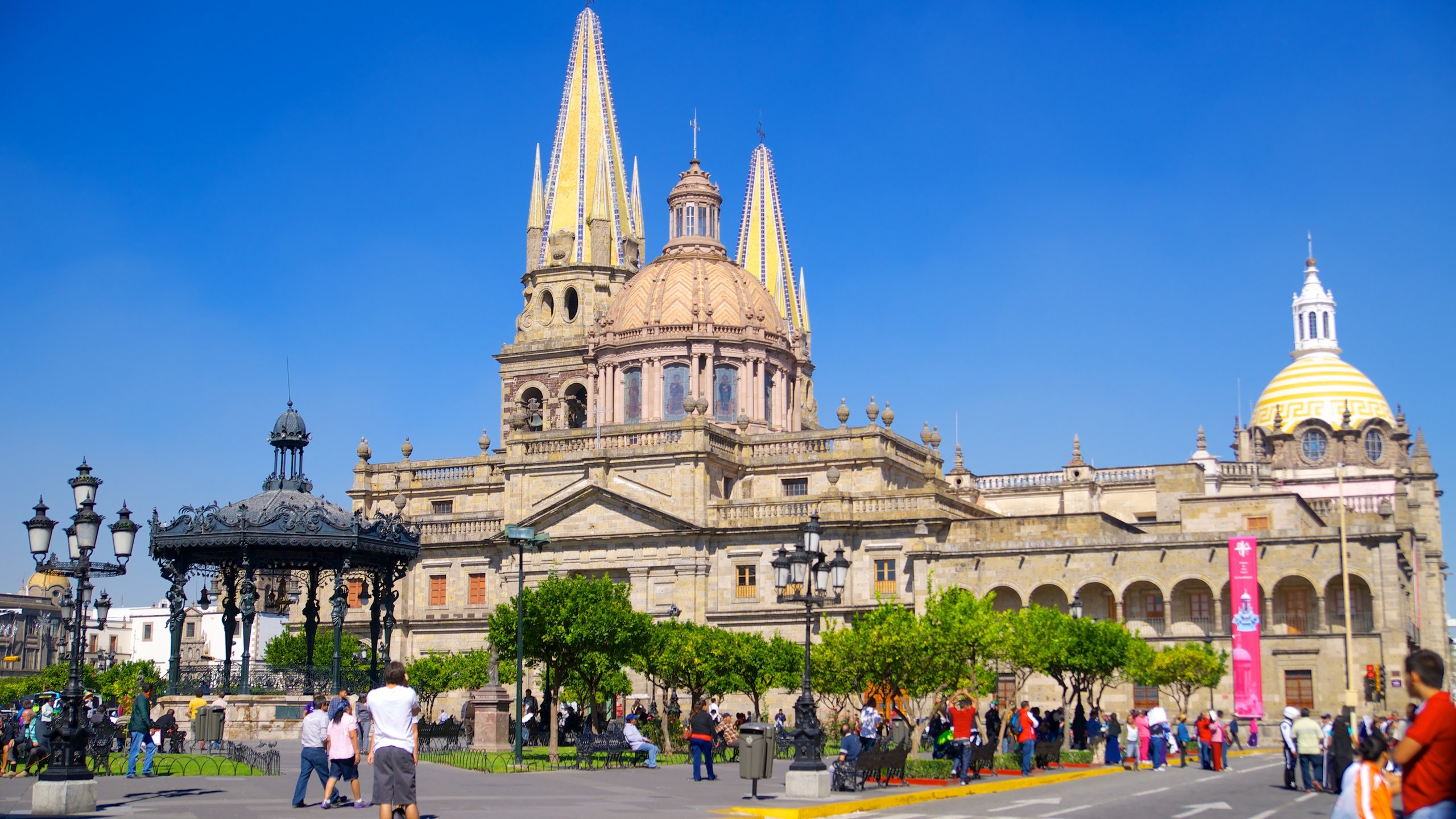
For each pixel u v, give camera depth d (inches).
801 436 3996.1
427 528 4215.1
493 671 2482.8
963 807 1512.1
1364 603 3203.7
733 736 2495.1
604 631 2519.7
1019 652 2477.9
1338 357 5310.0
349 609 4239.7
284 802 1411.2
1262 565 3225.9
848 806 1477.6
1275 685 3203.7
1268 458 5123.0
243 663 2383.1
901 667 2359.7
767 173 5674.2
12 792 1545.3
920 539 3533.5
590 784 1770.4
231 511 2370.8
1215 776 2143.2
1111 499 4431.6
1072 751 2407.7
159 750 2065.7
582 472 4018.2
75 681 1343.5
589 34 4798.2
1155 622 3366.1
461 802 1480.1
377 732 1073.5
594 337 4500.5
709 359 4323.3
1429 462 4874.5
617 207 4731.8
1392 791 832.3
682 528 3833.7
